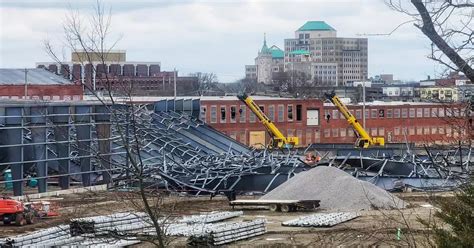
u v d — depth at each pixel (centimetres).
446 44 1153
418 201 4416
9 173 5344
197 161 6112
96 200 4303
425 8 1141
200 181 5103
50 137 5403
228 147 7062
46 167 5003
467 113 1445
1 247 2823
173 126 6975
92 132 5062
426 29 1152
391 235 3005
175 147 6347
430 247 1778
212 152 6819
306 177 4556
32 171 5512
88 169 5084
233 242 3125
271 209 4266
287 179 5028
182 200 4556
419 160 5659
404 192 5062
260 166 5606
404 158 6138
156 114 7131
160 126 6894
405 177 5275
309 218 3694
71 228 2939
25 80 7812
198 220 3562
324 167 4609
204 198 4875
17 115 4850
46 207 3850
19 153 4844
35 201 4353
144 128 6256
